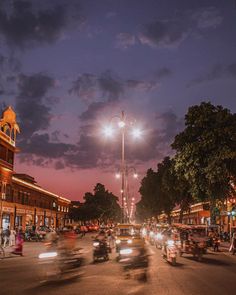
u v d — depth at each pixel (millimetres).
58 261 16859
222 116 35656
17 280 16797
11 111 57375
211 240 36156
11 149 57594
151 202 82938
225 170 34625
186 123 37469
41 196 83875
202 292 13516
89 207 119438
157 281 16281
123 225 30281
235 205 45062
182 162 36688
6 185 58219
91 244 44531
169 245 24359
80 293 13383
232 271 20219
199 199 37969
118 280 16594
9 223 60406
